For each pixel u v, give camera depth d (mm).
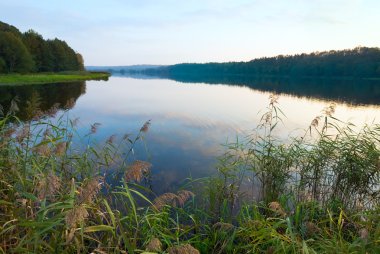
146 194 6855
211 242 4770
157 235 4332
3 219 3846
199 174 8531
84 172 5555
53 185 3195
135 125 16438
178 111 22641
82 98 30797
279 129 15516
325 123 7051
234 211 6051
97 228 3297
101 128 15109
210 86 63594
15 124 5660
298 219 5176
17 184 4398
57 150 3986
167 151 11008
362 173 5832
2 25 83375
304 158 6730
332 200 6004
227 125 16812
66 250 3350
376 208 4820
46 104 23859
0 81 47562
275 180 6375
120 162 8016
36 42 88062
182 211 5156
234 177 6387
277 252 3908
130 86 57969
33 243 3135
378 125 7582
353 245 3564
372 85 69188
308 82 87688
